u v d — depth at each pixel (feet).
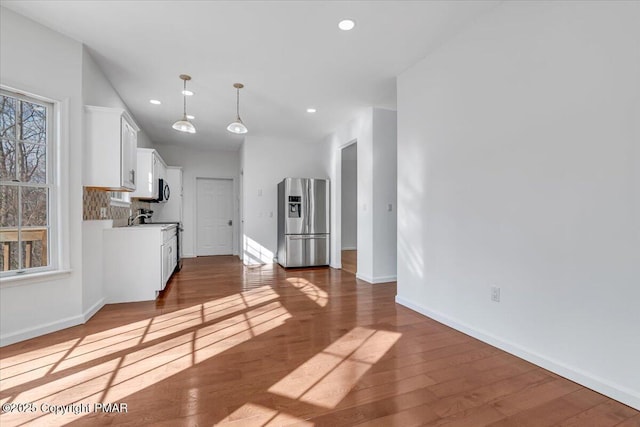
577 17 5.91
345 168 27.78
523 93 6.90
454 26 8.32
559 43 6.22
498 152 7.47
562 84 6.16
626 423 4.81
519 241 6.99
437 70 9.39
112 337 8.01
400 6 7.50
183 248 23.29
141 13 7.74
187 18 7.95
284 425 4.72
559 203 6.23
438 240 9.36
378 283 14.37
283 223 19.10
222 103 13.93
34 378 5.99
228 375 6.16
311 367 6.51
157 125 17.37
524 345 6.88
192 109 14.73
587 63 5.77
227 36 8.77
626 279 5.29
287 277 15.83
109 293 11.11
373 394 5.54
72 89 8.84
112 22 8.11
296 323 9.11
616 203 5.40
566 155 6.11
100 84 10.65
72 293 8.81
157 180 17.34
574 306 5.99
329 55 9.82
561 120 6.18
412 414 4.99
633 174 5.19
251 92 12.70
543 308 6.50
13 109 7.89
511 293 7.16
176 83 11.82
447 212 9.02
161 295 12.17
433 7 7.55
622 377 5.32
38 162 8.32
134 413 4.96
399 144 11.14
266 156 20.89
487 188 7.76
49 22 8.09
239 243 23.86
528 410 5.12
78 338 7.93
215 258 22.84
